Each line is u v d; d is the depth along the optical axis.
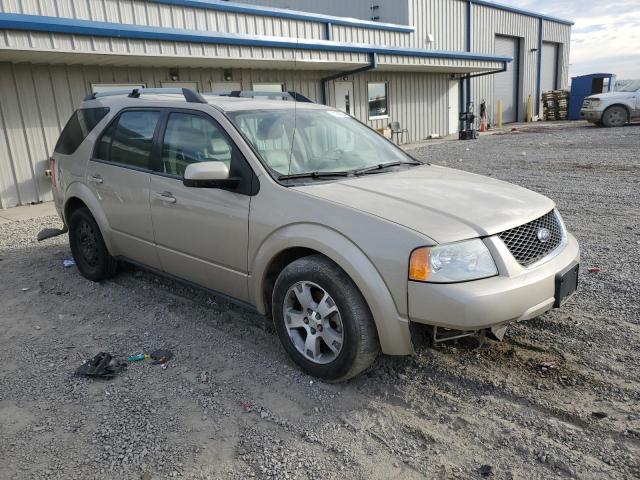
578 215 7.44
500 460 2.66
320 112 4.59
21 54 9.75
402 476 2.59
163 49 11.34
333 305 3.25
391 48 17.42
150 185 4.39
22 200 10.99
